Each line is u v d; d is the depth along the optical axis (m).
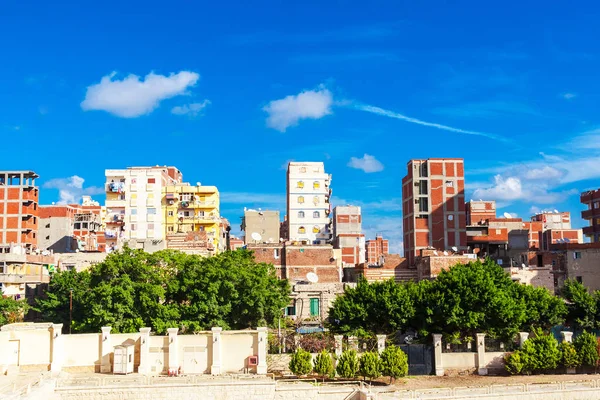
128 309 70.62
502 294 71.88
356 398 59.44
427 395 58.66
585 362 68.25
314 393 59.28
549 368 68.94
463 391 59.78
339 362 63.88
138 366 65.75
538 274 102.94
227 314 74.31
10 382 58.03
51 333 65.38
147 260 75.19
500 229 147.50
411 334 76.81
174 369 64.75
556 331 78.94
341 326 73.31
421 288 75.62
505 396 59.41
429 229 145.12
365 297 74.62
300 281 103.12
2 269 94.12
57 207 154.00
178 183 164.62
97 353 65.69
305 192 166.50
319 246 109.56
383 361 63.56
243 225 151.12
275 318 76.88
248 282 73.75
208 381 60.12
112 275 73.62
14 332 64.81
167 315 70.81
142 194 148.75
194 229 146.38
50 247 151.38
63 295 79.38
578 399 60.81
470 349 71.38
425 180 147.38
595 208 143.88
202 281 73.69
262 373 65.50
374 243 169.25
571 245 109.50
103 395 57.12
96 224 168.75
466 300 70.62
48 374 62.16
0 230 130.62
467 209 165.88
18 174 133.75
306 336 72.38
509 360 68.38
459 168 148.50
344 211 176.50
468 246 148.00
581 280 107.38
